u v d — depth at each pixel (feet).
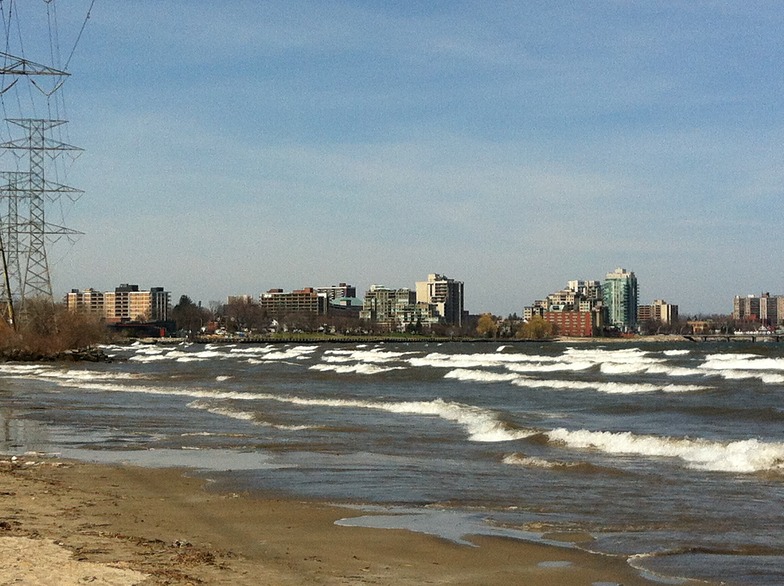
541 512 69.00
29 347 440.04
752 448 97.55
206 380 285.02
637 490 78.38
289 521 65.72
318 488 80.64
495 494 76.95
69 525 62.54
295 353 599.16
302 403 181.47
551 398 201.77
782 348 653.71
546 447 109.91
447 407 161.17
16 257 441.68
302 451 107.55
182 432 129.70
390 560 53.31
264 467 94.38
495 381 274.36
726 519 65.67
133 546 55.01
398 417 150.30
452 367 366.22
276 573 49.08
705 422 144.15
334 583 47.26
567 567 51.90
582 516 67.26
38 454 107.55
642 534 60.75
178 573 47.75
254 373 331.77
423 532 61.67
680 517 66.54
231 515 68.03
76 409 171.83
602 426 138.51
